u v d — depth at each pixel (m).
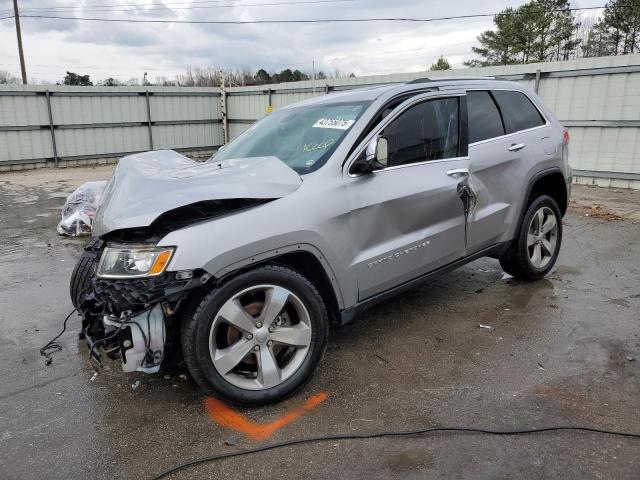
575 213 8.19
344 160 3.19
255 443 2.59
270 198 2.86
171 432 2.71
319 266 3.01
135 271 2.60
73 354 3.66
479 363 3.35
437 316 4.12
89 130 18.19
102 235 2.81
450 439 2.57
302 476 2.35
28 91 16.77
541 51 46.53
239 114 20.28
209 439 2.64
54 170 16.91
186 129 20.30
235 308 2.74
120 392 3.13
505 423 2.68
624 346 3.51
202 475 2.38
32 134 17.12
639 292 4.53
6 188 12.66
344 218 3.08
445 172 3.69
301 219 2.88
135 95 18.86
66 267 5.83
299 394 3.03
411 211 3.44
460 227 3.82
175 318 2.74
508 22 47.31
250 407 2.88
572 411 2.77
